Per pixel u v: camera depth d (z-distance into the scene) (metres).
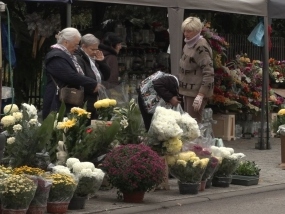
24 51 13.22
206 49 11.40
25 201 7.38
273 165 12.76
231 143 15.71
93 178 8.23
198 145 9.80
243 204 9.28
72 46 9.95
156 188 9.72
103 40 12.04
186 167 9.41
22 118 8.63
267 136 15.02
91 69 10.32
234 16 18.48
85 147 8.80
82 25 15.42
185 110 11.65
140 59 14.72
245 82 16.69
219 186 10.27
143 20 15.15
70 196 7.96
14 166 8.38
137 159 8.68
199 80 11.46
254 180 10.59
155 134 9.41
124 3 11.62
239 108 16.36
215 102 15.82
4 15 12.15
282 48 20.73
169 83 10.35
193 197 9.43
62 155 8.71
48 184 7.63
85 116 8.88
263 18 14.86
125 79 14.22
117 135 9.26
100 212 8.23
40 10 13.25
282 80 18.47
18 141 8.38
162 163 8.86
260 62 17.42
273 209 9.04
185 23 11.42
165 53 15.05
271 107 16.86
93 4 14.77
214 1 13.23
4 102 12.02
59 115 8.98
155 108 10.19
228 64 16.91
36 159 8.49
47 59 9.90
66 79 9.80
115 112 9.52
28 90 13.41
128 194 8.83
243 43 18.42
